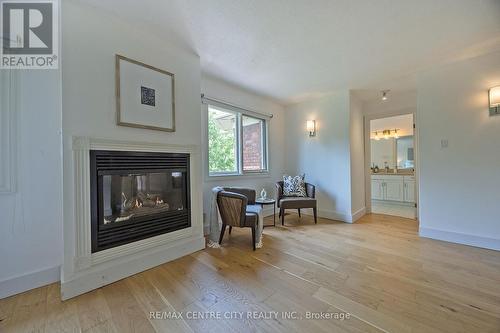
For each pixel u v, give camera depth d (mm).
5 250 1616
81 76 1664
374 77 3115
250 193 3271
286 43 2236
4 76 1627
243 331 1257
